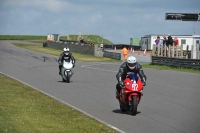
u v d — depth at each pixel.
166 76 59.97
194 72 67.31
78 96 38.47
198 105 33.66
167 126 25.05
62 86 46.81
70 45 141.38
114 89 44.47
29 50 139.75
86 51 125.50
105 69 74.12
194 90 43.94
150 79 55.44
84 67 78.69
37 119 25.72
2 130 21.73
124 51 108.88
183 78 57.03
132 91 28.36
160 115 28.92
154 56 83.25
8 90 40.00
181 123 26.02
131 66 28.95
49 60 96.62
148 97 38.31
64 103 33.09
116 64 88.19
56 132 22.27
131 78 28.88
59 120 25.80
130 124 25.50
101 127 23.91
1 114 26.59
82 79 55.59
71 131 22.64
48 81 52.22
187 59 73.00
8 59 96.44
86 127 23.78
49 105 31.67
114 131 22.95
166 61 79.12
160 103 34.69
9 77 54.31
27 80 53.03
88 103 34.25
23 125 23.58
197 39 121.38
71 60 51.97
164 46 83.88
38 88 44.53
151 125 25.28
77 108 31.03
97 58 110.69
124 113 29.61
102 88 45.28
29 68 73.44
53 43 159.75
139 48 174.88
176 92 42.16
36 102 32.97
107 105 33.34
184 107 32.59
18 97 35.31
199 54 77.31
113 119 27.16
